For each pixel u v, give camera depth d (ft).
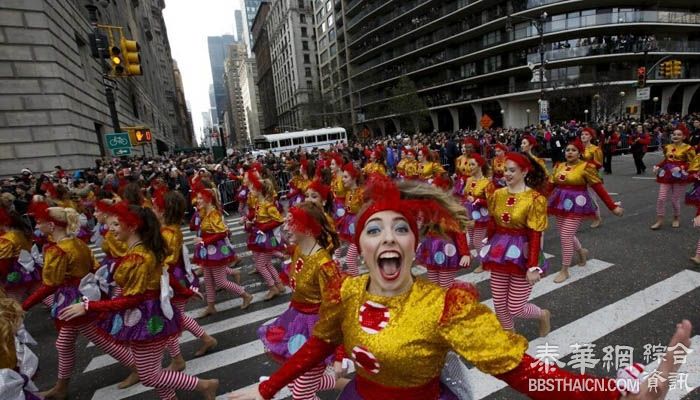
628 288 16.07
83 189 30.81
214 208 17.10
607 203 16.58
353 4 203.51
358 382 5.30
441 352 4.74
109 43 35.78
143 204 18.43
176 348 13.03
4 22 43.50
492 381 11.25
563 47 113.60
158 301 9.98
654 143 71.26
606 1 109.29
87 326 11.66
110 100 35.53
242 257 26.68
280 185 51.01
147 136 45.65
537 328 13.74
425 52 164.14
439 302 4.71
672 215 26.68
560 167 17.95
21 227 17.95
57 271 10.99
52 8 47.70
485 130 99.40
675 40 115.55
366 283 5.30
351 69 221.66
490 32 132.77
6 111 44.06
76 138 49.26
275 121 372.99
